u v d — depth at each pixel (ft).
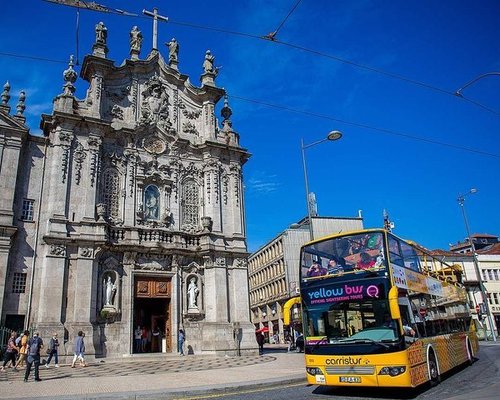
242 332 96.73
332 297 43.04
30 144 88.63
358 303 41.57
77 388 47.06
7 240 80.12
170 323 92.12
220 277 98.37
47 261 80.79
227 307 97.30
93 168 90.33
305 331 43.68
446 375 54.39
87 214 87.25
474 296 174.19
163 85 106.52
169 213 97.76
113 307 85.40
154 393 42.50
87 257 84.17
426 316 49.16
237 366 70.85
